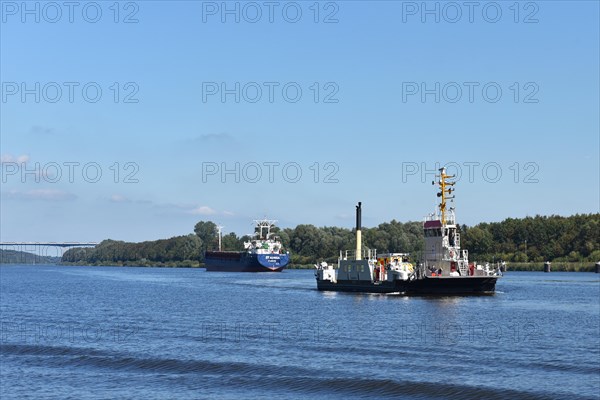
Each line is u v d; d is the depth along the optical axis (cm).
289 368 7412
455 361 7769
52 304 16612
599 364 7594
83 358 8112
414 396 6381
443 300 15500
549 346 8831
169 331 10550
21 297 19312
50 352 8581
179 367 7562
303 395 6431
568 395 6266
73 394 6500
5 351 8669
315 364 7619
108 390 6631
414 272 16125
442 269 16275
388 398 6344
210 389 6650
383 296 16562
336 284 18688
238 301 16650
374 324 11156
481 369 7331
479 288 16362
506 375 7050
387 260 17212
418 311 13238
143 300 17600
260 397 6372
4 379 7112
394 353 8294
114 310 14638
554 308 13950
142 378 7106
